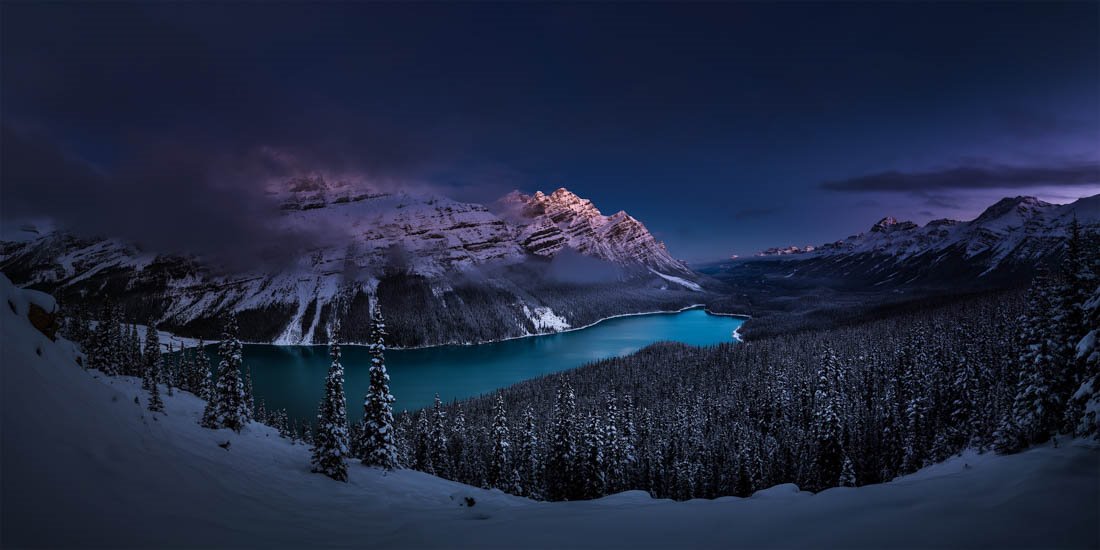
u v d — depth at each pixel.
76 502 7.46
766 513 11.52
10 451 7.21
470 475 68.88
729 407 111.81
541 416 113.81
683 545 9.82
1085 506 8.65
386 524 15.00
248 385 61.00
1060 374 29.19
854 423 79.12
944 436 55.03
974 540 7.89
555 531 11.85
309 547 10.30
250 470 23.00
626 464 59.97
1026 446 27.02
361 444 45.50
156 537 7.89
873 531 8.97
